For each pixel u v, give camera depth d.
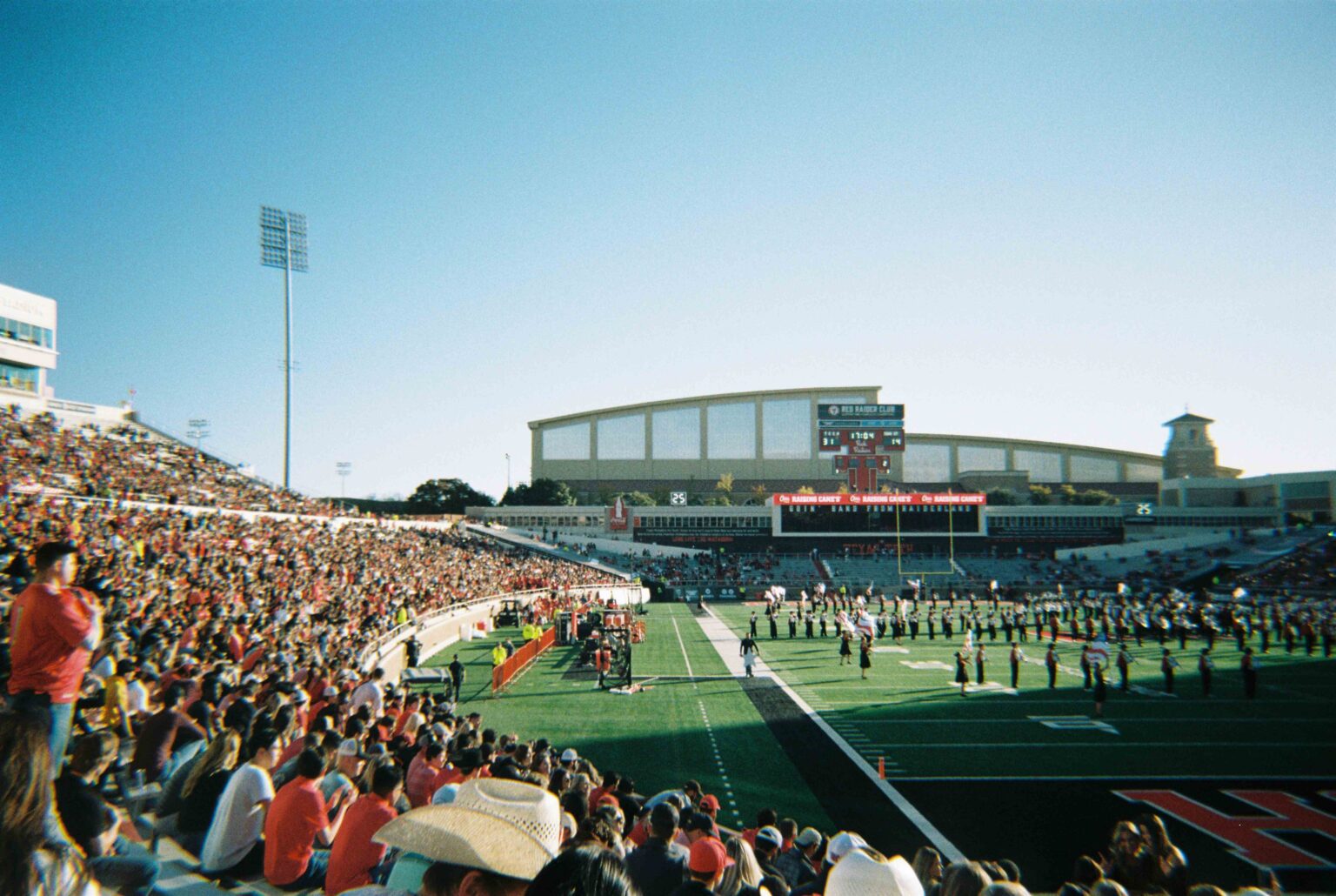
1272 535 83.88
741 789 17.16
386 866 6.33
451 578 48.38
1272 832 14.67
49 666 5.42
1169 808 15.98
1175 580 75.81
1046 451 117.62
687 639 44.22
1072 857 13.59
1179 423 115.50
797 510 83.06
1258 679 30.62
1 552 20.88
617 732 22.09
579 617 44.12
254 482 56.16
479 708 25.36
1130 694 27.70
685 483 115.06
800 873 8.61
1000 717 24.19
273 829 5.91
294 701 10.78
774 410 115.94
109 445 46.84
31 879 2.60
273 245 57.72
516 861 2.83
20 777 2.64
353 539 49.97
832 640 43.41
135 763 7.84
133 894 4.73
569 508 101.06
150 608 19.67
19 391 52.09
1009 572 80.69
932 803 16.31
